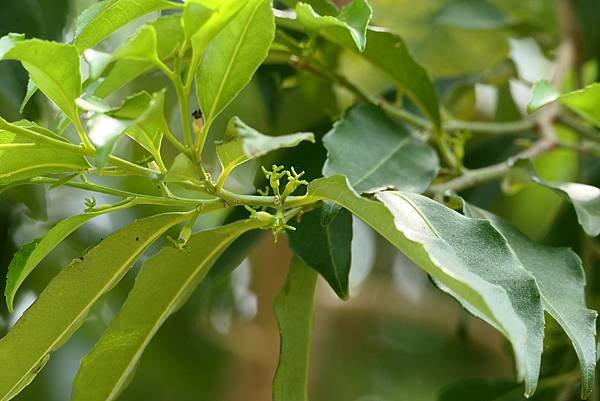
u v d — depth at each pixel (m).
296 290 0.84
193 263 0.81
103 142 0.70
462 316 1.08
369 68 1.11
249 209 0.77
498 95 1.12
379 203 0.73
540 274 0.80
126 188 1.10
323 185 0.75
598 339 0.91
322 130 0.96
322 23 0.78
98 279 0.80
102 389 0.82
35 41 0.72
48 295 0.79
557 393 0.95
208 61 0.76
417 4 1.15
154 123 0.74
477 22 1.12
